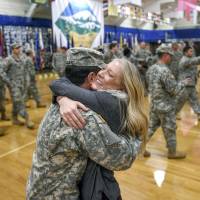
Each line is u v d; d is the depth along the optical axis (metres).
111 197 1.20
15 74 5.39
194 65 5.34
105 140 1.10
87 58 1.23
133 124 1.23
